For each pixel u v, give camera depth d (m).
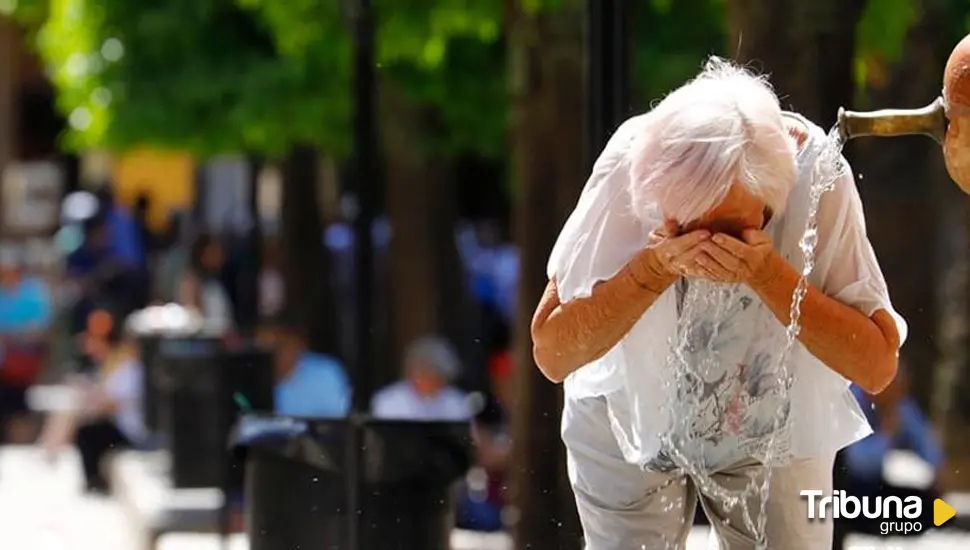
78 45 40.88
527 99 25.03
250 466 17.20
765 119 10.36
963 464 29.88
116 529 33.81
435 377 32.72
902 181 35.72
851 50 17.25
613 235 10.73
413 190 44.69
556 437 20.72
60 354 51.97
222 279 53.41
